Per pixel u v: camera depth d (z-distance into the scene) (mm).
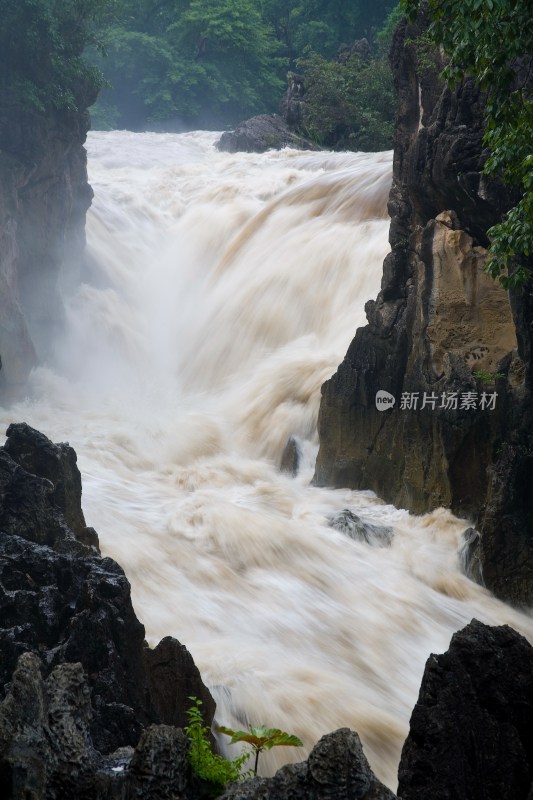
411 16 14039
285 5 65375
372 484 20031
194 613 14164
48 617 9375
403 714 12516
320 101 46562
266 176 33000
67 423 21625
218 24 57656
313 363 23000
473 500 18578
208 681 11914
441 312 19312
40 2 22375
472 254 19281
